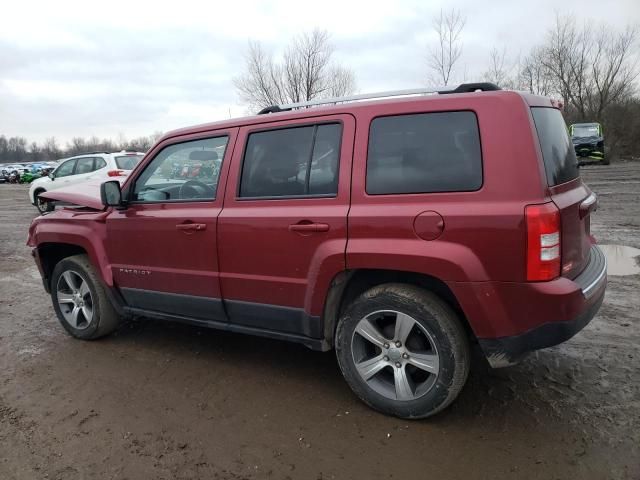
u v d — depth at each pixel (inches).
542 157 104.8
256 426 121.1
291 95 949.2
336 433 116.8
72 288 181.3
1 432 122.5
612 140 1393.9
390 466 104.3
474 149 107.4
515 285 103.0
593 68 1574.8
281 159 132.0
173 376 150.1
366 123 119.5
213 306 144.9
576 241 113.0
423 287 117.1
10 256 350.9
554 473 99.3
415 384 121.6
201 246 143.1
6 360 166.9
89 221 171.3
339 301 127.4
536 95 117.0
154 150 158.9
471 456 106.0
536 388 131.7
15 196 970.1
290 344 170.9
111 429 122.1
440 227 107.4
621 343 156.9
